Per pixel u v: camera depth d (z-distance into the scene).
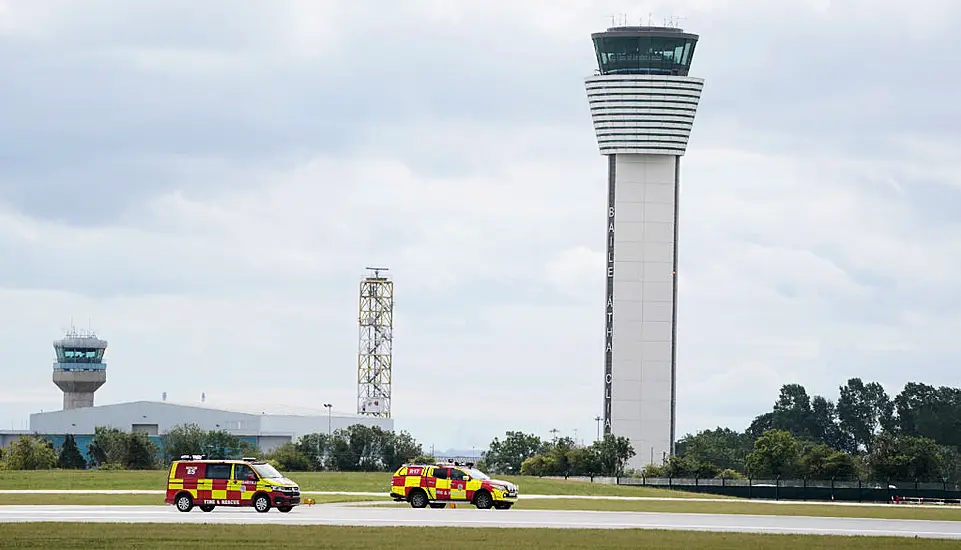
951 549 77.75
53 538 75.75
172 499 100.38
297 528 83.00
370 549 71.88
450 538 78.12
